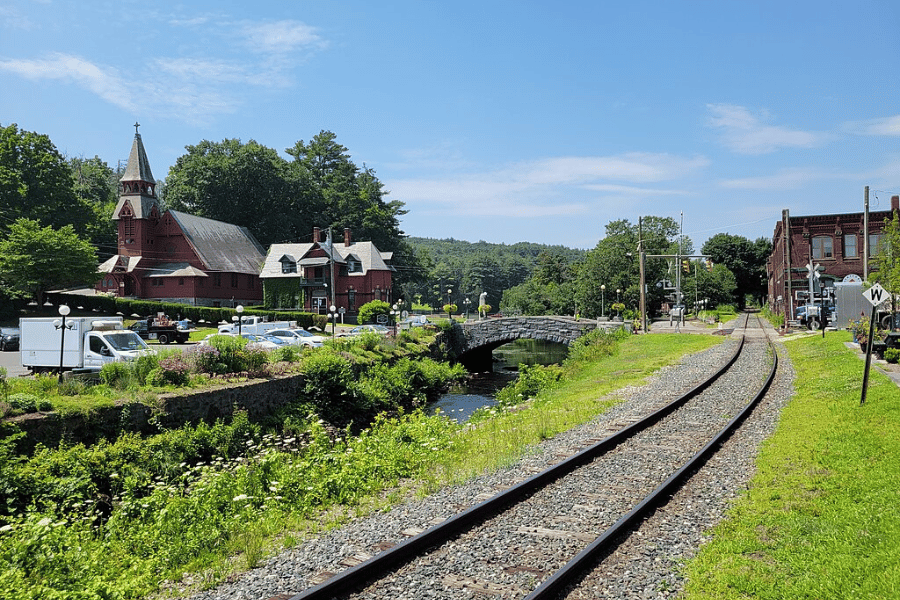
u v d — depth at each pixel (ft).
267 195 298.56
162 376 68.33
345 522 30.99
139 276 231.91
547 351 243.40
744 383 72.33
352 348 114.01
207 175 287.07
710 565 23.40
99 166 399.24
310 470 39.37
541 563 23.97
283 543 28.45
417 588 22.27
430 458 41.78
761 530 26.55
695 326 216.33
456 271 654.53
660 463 38.22
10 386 57.77
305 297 246.68
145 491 50.11
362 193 335.26
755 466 36.88
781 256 228.63
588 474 36.29
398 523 29.14
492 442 47.42
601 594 21.53
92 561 27.37
